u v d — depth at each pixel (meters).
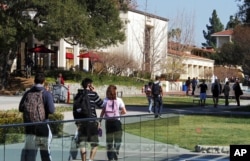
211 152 15.29
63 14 41.78
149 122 12.99
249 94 67.50
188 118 24.03
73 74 51.59
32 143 9.54
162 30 82.00
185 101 45.94
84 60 68.44
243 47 75.31
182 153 14.96
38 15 43.31
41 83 11.40
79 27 42.78
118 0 52.88
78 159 10.93
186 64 94.50
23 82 48.72
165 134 13.81
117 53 67.25
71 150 10.73
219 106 39.97
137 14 76.44
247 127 22.00
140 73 71.81
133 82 60.53
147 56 76.56
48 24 41.56
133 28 75.31
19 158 9.22
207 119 24.00
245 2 39.22
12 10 42.53
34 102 11.19
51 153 10.09
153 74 76.44
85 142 11.10
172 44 87.44
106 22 48.44
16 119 16.52
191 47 95.12
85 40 43.50
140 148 12.68
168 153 13.94
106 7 47.69
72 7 43.06
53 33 41.72
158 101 29.34
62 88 38.44
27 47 56.59
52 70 52.53
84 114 12.77
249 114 25.62
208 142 17.47
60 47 64.38
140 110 32.38
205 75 102.00
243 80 87.56
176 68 81.88
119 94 52.06
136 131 12.54
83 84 13.05
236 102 44.81
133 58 72.06
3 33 41.31
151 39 77.69
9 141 8.98
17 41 44.38
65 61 65.50
